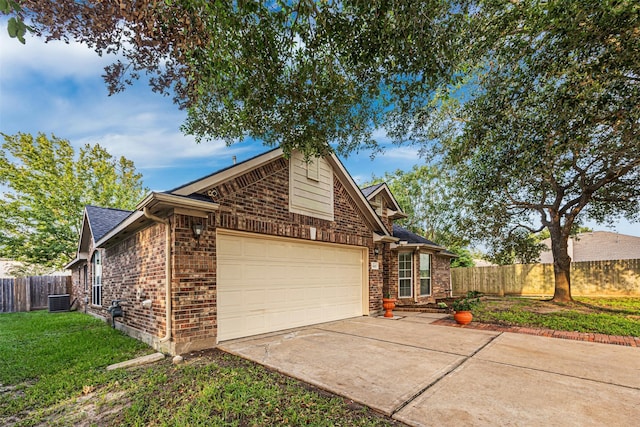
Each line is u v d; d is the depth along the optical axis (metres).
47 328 8.68
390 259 12.74
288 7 3.59
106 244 9.22
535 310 10.29
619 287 15.16
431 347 5.78
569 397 3.58
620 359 5.03
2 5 2.13
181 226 5.58
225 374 4.32
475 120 6.41
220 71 3.88
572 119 5.24
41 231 19.55
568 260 12.22
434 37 3.97
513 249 14.70
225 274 6.24
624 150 5.96
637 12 3.88
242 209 6.52
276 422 3.07
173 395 3.73
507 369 4.54
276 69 4.05
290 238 7.62
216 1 3.17
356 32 3.83
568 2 4.12
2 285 14.19
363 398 3.58
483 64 6.26
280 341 6.21
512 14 4.88
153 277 6.15
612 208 12.64
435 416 3.15
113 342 6.52
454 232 15.63
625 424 2.97
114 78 3.91
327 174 8.80
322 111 4.80
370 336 6.70
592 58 4.73
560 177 11.55
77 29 3.42
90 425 3.19
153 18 3.02
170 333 5.41
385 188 13.28
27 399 3.88
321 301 8.42
